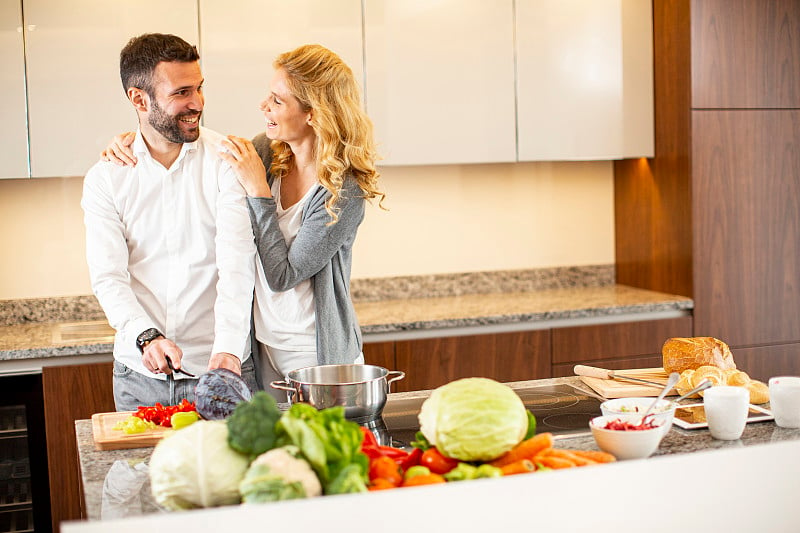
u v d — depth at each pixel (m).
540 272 4.23
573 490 1.22
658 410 1.78
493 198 4.16
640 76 3.89
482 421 1.44
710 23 3.70
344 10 3.53
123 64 2.41
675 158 3.82
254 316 2.59
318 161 2.47
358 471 1.27
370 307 3.81
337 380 2.04
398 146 3.62
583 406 2.03
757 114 3.80
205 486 1.30
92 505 1.47
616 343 3.66
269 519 1.12
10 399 3.08
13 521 3.16
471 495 1.18
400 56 3.60
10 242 3.65
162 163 2.52
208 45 3.41
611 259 4.30
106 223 2.52
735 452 1.29
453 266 4.13
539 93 3.76
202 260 2.56
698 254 3.76
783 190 3.86
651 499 1.26
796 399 1.76
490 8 3.67
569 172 4.24
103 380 3.12
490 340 3.50
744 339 3.85
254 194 2.48
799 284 3.91
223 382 1.87
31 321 3.67
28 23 3.26
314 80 2.45
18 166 3.30
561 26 3.76
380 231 4.03
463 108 3.68
